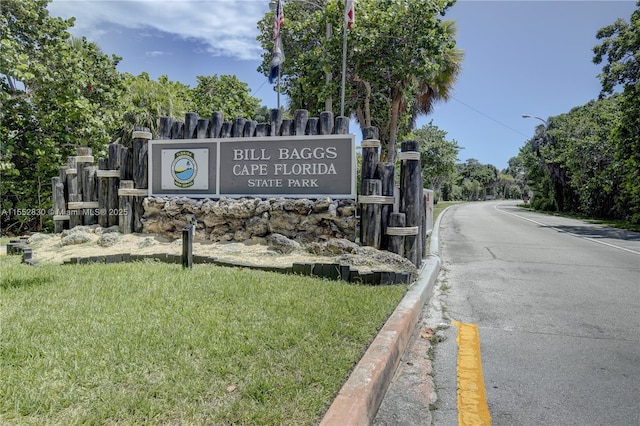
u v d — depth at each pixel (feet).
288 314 13.09
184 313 12.85
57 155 42.19
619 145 59.11
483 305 18.03
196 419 7.52
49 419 7.34
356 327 12.21
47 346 10.16
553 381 10.85
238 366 9.48
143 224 26.61
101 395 8.13
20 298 14.17
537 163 113.09
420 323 15.61
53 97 42.37
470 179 270.67
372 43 45.42
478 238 43.04
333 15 46.34
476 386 10.52
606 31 56.59
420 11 44.93
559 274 24.45
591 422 8.96
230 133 26.18
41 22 41.83
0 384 8.36
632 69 54.13
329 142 23.86
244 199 24.75
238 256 21.85
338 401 8.19
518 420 9.02
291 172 24.41
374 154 23.44
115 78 53.01
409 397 9.94
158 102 55.01
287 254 22.15
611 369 11.58
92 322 11.87
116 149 27.58
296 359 9.93
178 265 20.02
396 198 24.76
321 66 47.21
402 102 55.98
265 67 61.87
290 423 7.50
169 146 26.55
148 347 10.26
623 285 21.62
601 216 80.07
